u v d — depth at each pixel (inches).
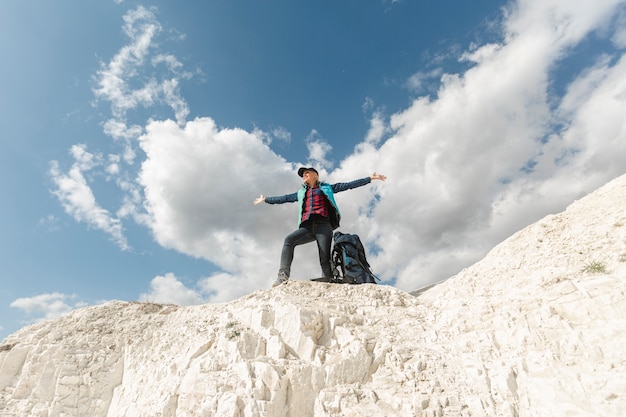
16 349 464.1
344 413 207.5
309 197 351.6
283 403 222.8
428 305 303.9
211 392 236.8
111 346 463.2
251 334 273.4
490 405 180.9
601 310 184.5
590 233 257.1
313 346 249.4
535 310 211.0
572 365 172.1
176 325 437.7
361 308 296.2
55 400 396.5
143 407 295.0
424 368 221.9
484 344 215.3
